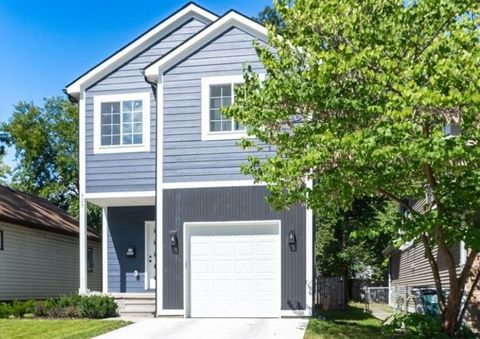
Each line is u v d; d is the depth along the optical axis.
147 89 15.52
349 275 27.92
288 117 10.36
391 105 7.76
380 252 27.48
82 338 10.81
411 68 7.98
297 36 9.62
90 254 24.66
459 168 8.73
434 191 9.34
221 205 13.82
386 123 8.18
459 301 10.21
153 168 15.12
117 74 15.71
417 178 10.12
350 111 9.33
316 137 9.02
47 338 11.02
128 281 16.86
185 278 13.75
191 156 14.06
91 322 12.71
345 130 9.38
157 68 14.37
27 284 19.84
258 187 13.74
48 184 37.97
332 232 26.45
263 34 14.13
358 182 9.47
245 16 14.16
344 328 11.92
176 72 14.36
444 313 10.35
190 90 14.26
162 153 14.18
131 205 16.91
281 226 13.54
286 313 13.27
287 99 9.88
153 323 12.52
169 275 13.81
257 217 13.66
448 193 9.20
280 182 10.23
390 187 10.20
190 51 14.36
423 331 10.12
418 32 8.83
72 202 36.03
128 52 15.77
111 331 11.55
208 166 13.98
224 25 14.27
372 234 9.91
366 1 8.89
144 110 15.38
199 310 13.73
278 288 13.47
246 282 13.68
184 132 14.16
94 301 13.91
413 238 9.74
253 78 10.52
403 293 21.31
